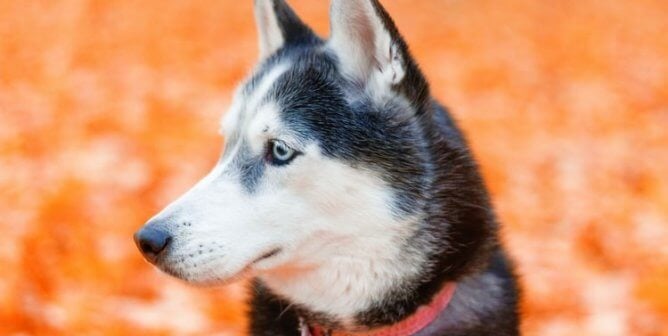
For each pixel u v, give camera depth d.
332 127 1.46
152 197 2.28
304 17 6.01
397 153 1.46
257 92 1.51
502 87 4.22
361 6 1.48
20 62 3.95
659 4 6.43
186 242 1.43
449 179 1.48
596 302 1.95
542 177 2.68
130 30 5.08
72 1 5.32
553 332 1.89
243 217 1.45
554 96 4.01
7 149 2.54
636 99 3.85
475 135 3.25
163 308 1.88
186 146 2.80
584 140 3.15
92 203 2.15
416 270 1.47
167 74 4.07
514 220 2.27
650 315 1.89
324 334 1.49
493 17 6.45
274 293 1.50
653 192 2.42
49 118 3.01
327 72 1.49
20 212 2.07
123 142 2.74
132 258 1.99
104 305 1.86
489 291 1.51
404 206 1.46
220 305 1.88
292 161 1.46
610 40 5.34
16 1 5.29
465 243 1.48
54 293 1.90
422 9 6.79
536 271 2.04
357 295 1.47
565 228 2.24
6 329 1.79
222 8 6.10
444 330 1.48
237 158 1.48
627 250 2.11
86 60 4.14
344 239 1.46
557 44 5.39
